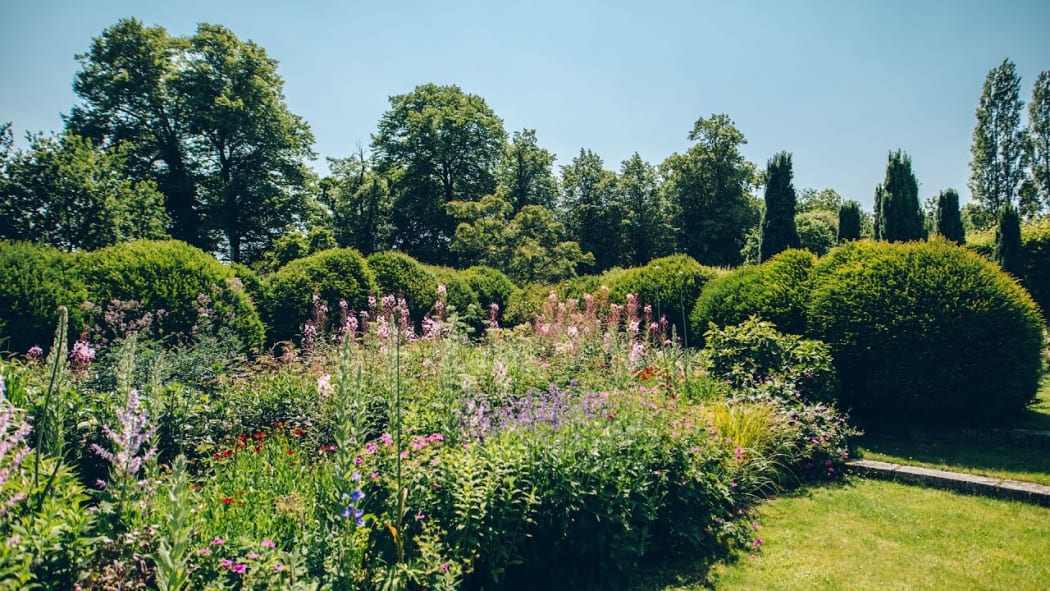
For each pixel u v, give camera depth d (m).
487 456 3.41
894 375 6.61
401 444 3.51
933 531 4.12
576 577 3.48
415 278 12.84
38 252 7.73
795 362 6.56
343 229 30.91
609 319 9.25
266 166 26.62
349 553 2.50
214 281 8.73
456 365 5.37
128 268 8.17
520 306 14.06
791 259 8.11
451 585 2.71
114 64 23.39
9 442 2.28
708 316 8.84
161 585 2.02
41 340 7.00
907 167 19.94
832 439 5.65
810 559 3.77
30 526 2.24
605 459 3.70
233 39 25.08
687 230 33.72
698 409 5.37
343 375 2.66
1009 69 30.97
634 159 35.62
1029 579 3.39
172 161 24.81
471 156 31.80
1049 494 4.48
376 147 32.38
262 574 2.42
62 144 15.09
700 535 3.93
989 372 6.25
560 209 36.59
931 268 6.61
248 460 4.16
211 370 5.91
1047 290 16.30
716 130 32.75
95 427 4.20
